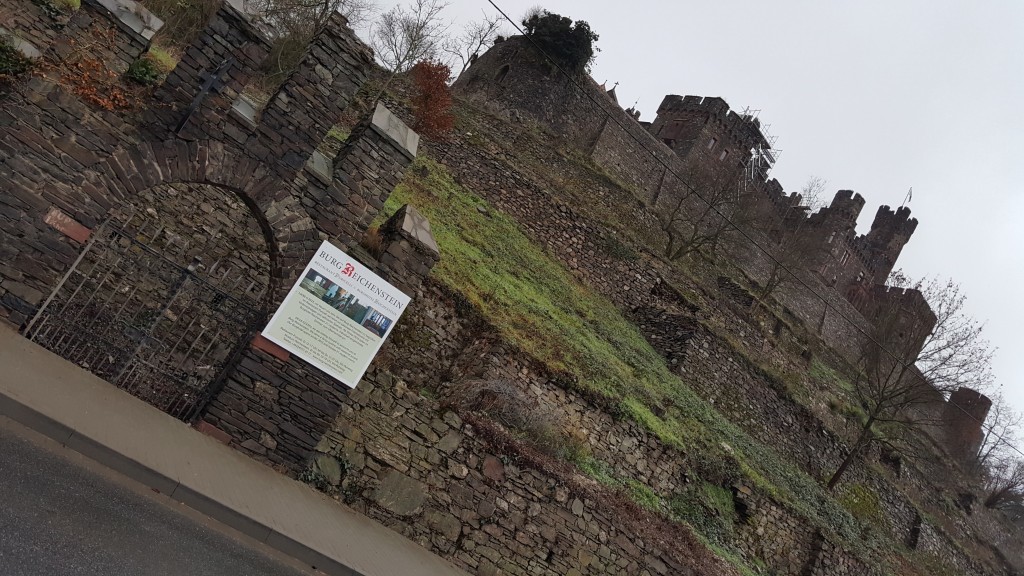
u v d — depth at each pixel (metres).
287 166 10.06
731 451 21.98
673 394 23.16
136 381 9.91
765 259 49.72
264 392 10.16
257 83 23.45
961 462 51.00
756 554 19.19
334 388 10.60
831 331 52.31
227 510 8.00
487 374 15.44
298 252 10.25
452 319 16.72
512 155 33.56
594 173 37.44
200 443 9.41
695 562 14.88
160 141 9.32
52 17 12.24
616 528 13.54
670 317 27.39
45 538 5.72
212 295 12.82
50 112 8.85
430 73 31.88
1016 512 49.78
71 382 8.71
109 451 7.39
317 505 10.08
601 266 29.05
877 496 29.75
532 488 12.68
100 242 11.73
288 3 26.83
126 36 9.38
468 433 12.22
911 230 74.06
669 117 56.41
